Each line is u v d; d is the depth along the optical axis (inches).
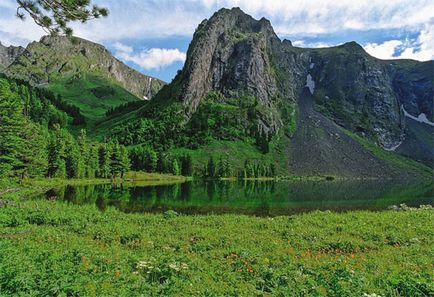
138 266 580.7
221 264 683.4
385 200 3002.0
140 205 2253.9
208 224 1256.2
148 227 1143.0
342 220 1284.4
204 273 604.1
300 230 1085.1
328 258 754.8
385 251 815.1
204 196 3216.0
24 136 3437.5
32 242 813.2
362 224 1191.6
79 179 4709.6
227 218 1385.3
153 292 478.6
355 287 492.7
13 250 655.1
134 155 6860.2
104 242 906.1
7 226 1107.9
